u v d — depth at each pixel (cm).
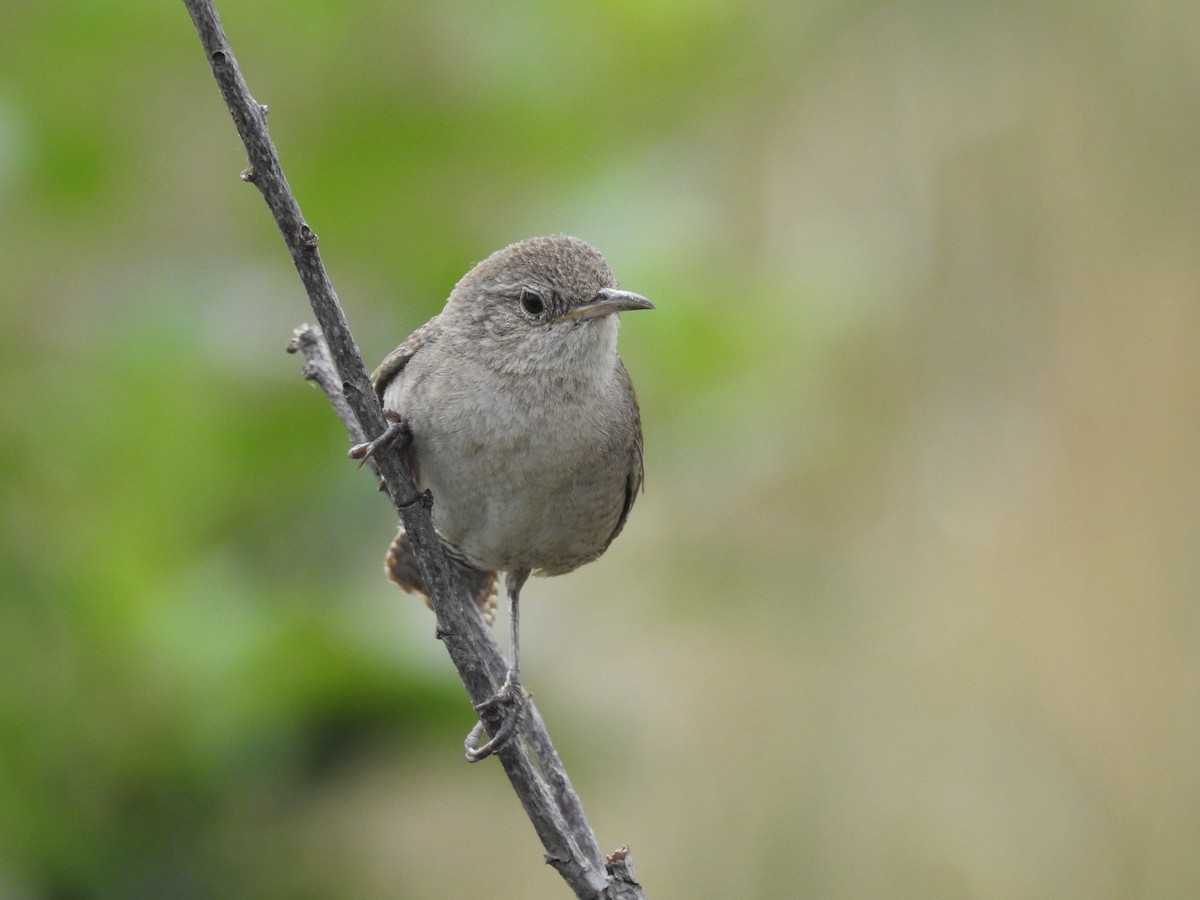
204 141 930
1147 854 1312
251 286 905
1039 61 1424
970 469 1405
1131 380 1424
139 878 780
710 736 1279
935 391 1408
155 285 888
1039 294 1436
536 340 827
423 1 940
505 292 827
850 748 1295
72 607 802
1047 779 1326
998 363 1407
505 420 820
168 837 793
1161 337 1421
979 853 1290
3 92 894
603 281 838
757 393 944
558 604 1014
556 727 888
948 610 1381
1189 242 1415
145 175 916
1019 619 1385
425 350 835
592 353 834
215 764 792
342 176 931
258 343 888
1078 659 1376
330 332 643
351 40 934
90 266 903
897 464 1390
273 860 816
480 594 998
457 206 954
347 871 879
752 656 1309
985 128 1407
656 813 1277
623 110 980
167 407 855
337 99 938
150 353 859
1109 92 1420
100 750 792
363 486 884
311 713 795
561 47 959
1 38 910
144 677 800
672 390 945
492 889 1123
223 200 930
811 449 1100
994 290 1416
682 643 1291
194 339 869
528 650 972
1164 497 1401
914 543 1394
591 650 1067
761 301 983
